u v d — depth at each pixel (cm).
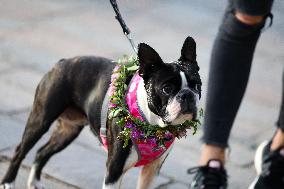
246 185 702
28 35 1077
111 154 559
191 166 738
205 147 637
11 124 808
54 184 691
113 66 593
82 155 750
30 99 880
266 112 862
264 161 629
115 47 1038
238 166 741
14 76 940
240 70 629
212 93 635
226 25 622
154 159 570
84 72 607
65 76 616
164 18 1148
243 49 623
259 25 613
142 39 1063
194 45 543
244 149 777
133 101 540
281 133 620
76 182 695
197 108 516
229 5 619
